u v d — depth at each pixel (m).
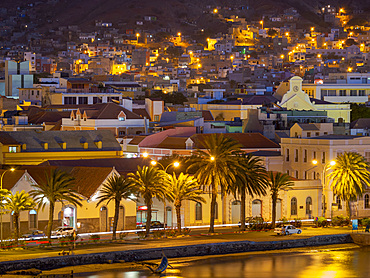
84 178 181.00
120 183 168.25
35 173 180.38
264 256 165.88
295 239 174.50
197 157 177.12
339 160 197.25
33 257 146.38
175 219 184.50
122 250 155.38
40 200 171.00
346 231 185.00
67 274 143.12
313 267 157.25
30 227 170.50
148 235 172.00
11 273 141.25
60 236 167.62
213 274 150.00
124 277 145.38
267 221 196.62
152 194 170.38
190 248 162.88
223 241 167.25
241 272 151.88
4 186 170.62
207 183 176.25
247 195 194.62
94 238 166.88
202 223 189.62
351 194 196.25
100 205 177.75
